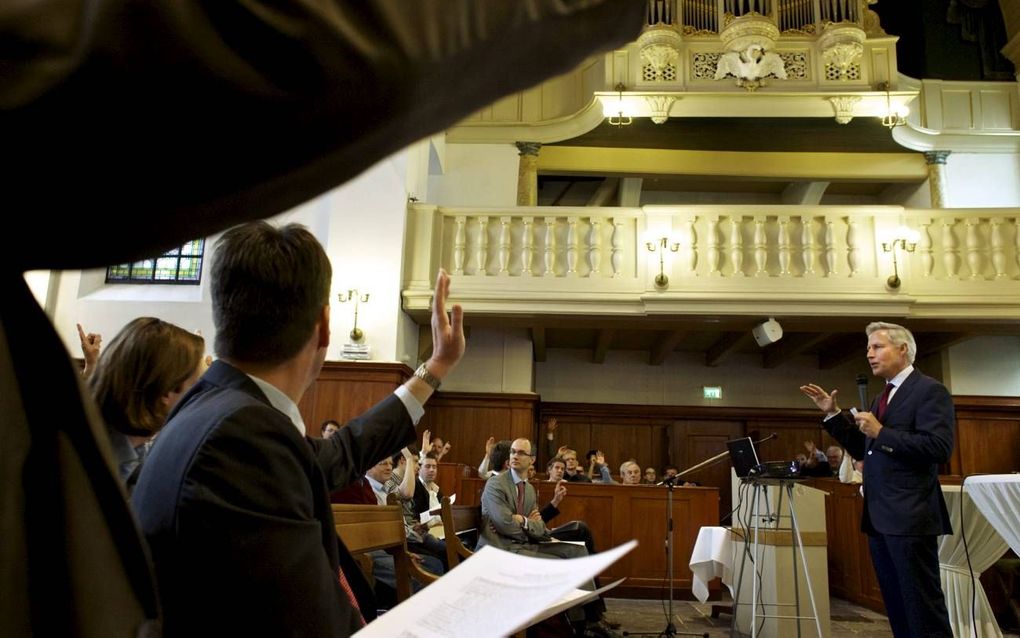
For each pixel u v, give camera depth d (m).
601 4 0.45
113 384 1.43
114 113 0.38
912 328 8.62
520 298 8.23
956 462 9.33
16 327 0.45
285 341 1.08
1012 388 9.54
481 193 9.81
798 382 11.36
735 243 8.20
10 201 0.42
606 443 11.34
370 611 1.45
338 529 1.86
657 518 7.02
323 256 1.13
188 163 0.41
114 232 0.45
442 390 9.61
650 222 8.31
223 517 0.84
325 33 0.38
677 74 9.47
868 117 9.48
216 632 0.83
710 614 6.19
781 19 9.68
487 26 0.42
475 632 0.78
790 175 10.22
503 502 4.53
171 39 0.37
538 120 9.98
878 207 8.16
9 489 0.44
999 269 8.04
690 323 8.63
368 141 0.44
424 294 8.14
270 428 0.94
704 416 11.29
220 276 1.07
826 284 8.03
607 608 6.36
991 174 9.91
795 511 4.79
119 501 0.49
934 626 2.83
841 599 7.46
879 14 10.96
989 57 10.21
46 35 0.36
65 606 0.46
